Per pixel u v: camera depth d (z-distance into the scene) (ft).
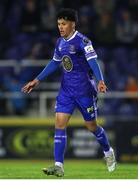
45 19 181.27
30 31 179.63
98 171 93.25
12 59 174.09
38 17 181.78
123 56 174.29
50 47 173.58
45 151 152.05
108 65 171.53
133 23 181.78
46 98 156.76
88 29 178.29
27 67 161.58
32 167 113.80
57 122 79.05
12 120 153.48
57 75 161.38
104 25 178.29
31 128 152.76
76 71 79.25
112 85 166.50
